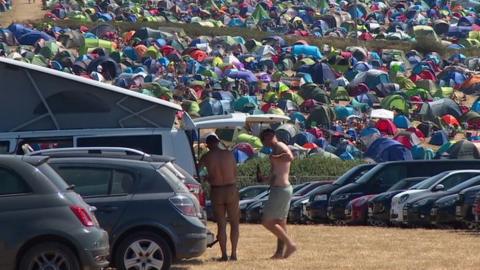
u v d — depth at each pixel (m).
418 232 55.84
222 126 51.44
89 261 31.16
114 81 188.88
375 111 164.25
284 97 182.38
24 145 49.12
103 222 35.47
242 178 102.19
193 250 35.91
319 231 59.00
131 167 36.53
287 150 40.53
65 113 50.72
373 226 65.19
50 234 30.89
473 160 68.56
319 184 80.56
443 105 169.88
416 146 139.38
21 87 50.69
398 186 67.94
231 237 41.44
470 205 57.31
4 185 31.25
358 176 73.38
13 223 30.77
